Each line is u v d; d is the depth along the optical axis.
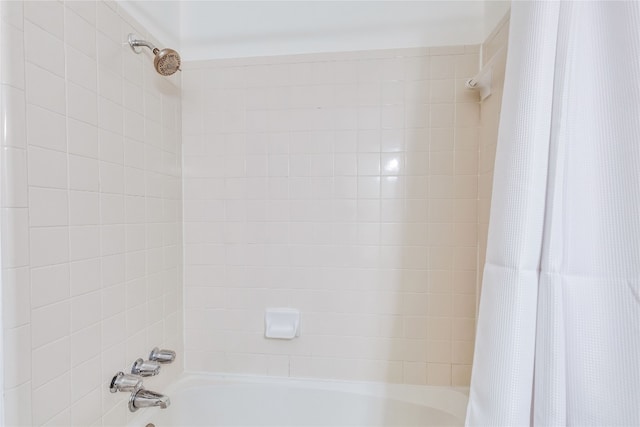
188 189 1.31
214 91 1.29
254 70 1.27
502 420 0.53
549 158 0.52
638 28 0.47
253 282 1.29
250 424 1.25
